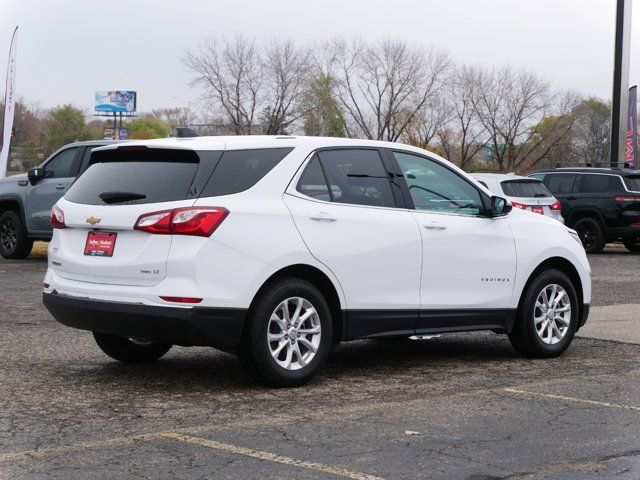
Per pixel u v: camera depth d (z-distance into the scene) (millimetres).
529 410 6398
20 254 18281
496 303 8336
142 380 7344
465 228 8117
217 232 6656
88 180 7348
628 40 31953
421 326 7840
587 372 7965
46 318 10656
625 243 24719
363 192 7559
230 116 59781
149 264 6684
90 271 7004
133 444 5398
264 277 6828
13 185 18094
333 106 59906
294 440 5520
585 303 9086
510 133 62781
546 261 8844
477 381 7512
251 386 7148
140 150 7137
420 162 8086
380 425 5918
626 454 5281
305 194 7184
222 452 5238
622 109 32031
